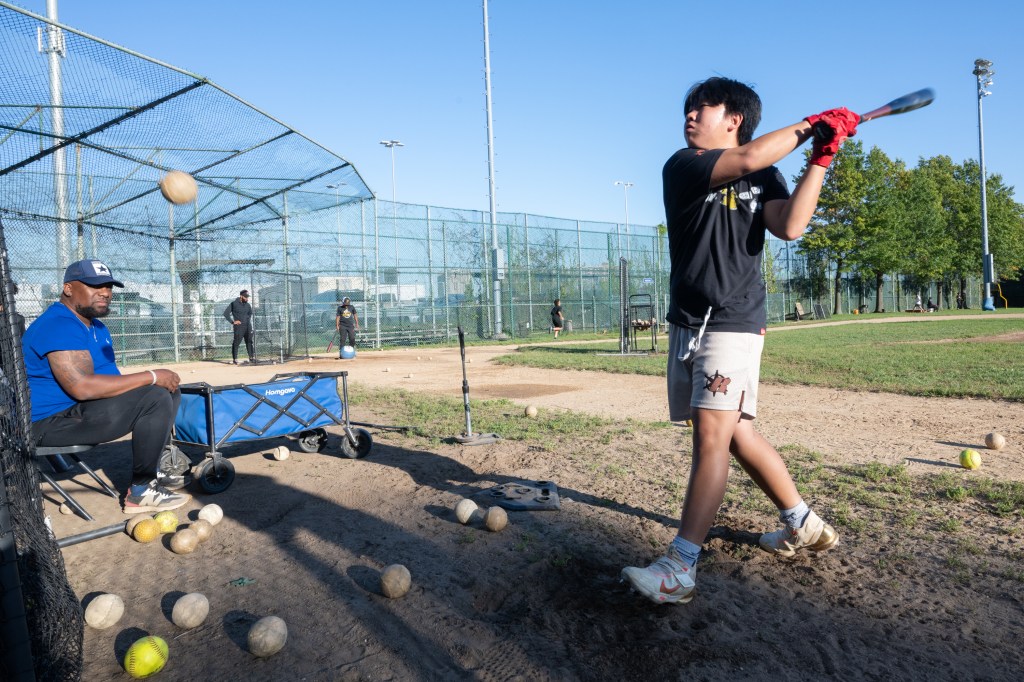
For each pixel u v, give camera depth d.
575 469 5.32
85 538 3.93
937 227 52.03
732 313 2.96
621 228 34.44
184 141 11.41
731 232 2.95
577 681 2.38
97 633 2.85
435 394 10.34
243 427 5.20
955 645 2.56
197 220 17.59
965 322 30.02
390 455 6.00
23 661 1.96
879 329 26.53
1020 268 61.44
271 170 13.62
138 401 4.41
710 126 3.08
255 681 2.43
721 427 2.97
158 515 4.14
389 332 25.50
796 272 44.88
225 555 3.68
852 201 45.56
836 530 3.79
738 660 2.49
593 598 3.02
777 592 3.04
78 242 15.84
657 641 2.64
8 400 2.39
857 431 6.70
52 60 8.12
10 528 1.97
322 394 5.74
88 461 6.25
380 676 2.44
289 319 20.17
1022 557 3.35
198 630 2.84
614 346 21.72
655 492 4.62
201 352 20.55
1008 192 57.62
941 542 3.58
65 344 4.23
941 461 5.42
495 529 3.83
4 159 11.35
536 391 10.61
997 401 8.33
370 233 24.88
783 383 10.52
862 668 2.42
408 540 3.78
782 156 2.64
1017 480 4.78
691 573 2.88
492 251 28.56
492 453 5.94
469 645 2.64
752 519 3.98
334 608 2.99
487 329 28.66
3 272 2.69
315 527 4.09
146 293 19.45
